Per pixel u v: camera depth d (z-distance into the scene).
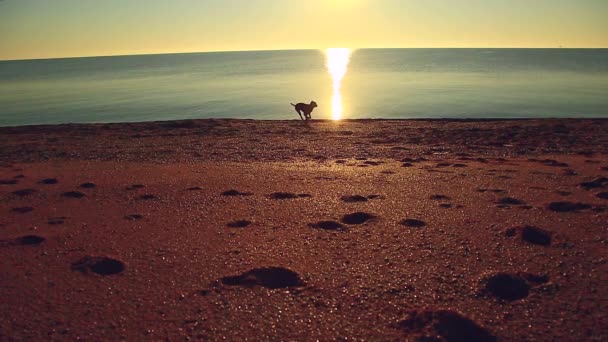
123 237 4.78
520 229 4.67
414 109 26.02
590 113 22.92
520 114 23.17
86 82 57.03
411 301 3.36
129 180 7.48
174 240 4.68
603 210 5.29
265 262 4.08
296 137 13.09
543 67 78.75
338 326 3.05
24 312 3.27
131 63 170.88
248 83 50.84
